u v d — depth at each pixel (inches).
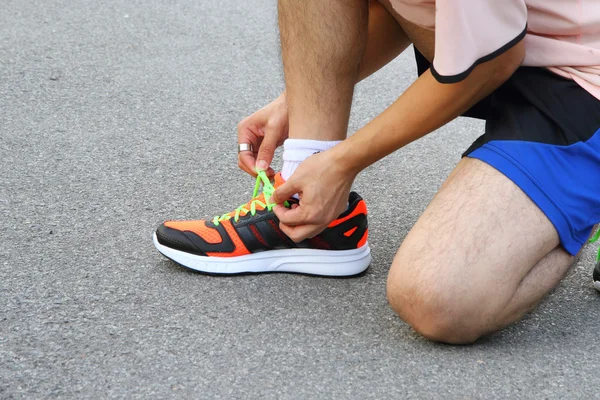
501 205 69.8
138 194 104.3
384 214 101.6
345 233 83.0
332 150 73.7
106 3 193.2
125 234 93.1
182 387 64.1
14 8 186.1
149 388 63.9
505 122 74.6
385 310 78.0
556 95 73.5
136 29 176.7
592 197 71.8
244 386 64.5
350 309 77.9
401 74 160.6
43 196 102.2
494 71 68.8
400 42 92.1
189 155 118.5
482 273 68.1
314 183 74.2
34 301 77.3
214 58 162.7
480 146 74.2
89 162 113.7
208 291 80.6
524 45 72.1
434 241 69.5
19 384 64.1
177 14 188.5
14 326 72.6
